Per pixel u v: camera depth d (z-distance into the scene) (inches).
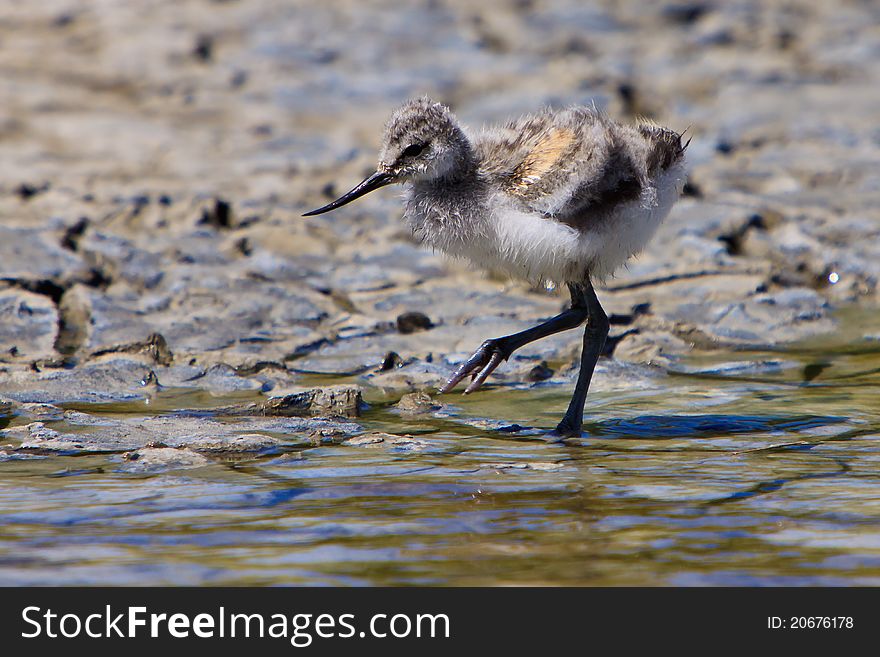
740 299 541.0
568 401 402.9
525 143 380.8
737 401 398.6
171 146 786.8
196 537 265.0
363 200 695.1
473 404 400.2
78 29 1015.0
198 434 354.3
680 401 400.5
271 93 918.4
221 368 438.0
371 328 504.1
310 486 303.6
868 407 386.9
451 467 322.0
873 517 274.2
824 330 508.7
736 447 342.3
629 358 462.0
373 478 310.7
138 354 449.1
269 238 621.0
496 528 269.9
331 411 388.2
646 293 549.3
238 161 765.3
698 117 890.1
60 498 293.6
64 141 794.8
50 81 900.0
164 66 948.0
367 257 607.8
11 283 528.7
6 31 995.9
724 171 745.0
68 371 426.9
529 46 1040.2
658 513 279.3
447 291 554.3
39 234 594.6
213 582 240.2
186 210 655.1
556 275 376.2
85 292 528.4
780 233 627.2
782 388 416.2
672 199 393.1
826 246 608.4
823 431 358.3
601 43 1063.6
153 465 322.7
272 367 444.8
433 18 1097.4
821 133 848.3
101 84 907.4
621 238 373.7
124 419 373.7
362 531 268.2
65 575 243.3
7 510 284.0
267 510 284.0
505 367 443.8
